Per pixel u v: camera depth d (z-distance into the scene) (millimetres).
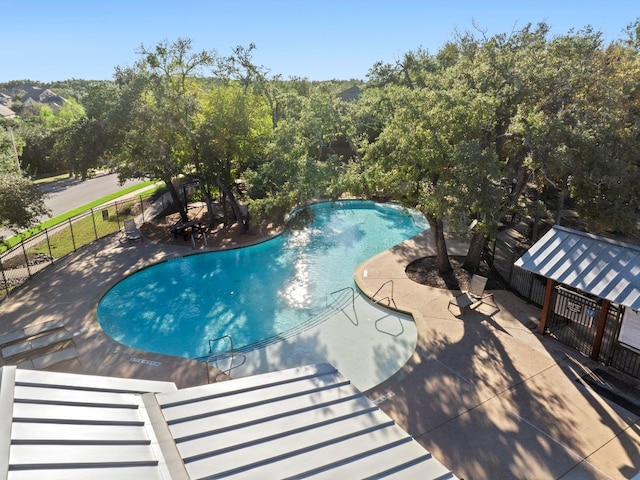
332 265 20172
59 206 32406
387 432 5242
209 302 16766
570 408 9891
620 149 15133
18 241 23422
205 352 13492
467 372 11250
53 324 13312
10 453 3500
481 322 13703
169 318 15609
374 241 23297
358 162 19797
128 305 16562
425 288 16344
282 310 15992
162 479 3729
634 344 10711
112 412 4605
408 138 14250
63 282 17625
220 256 21203
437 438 9102
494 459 8531
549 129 13383
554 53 18594
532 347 12281
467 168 12555
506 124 15383
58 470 3463
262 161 23344
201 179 22953
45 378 4859
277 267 20016
